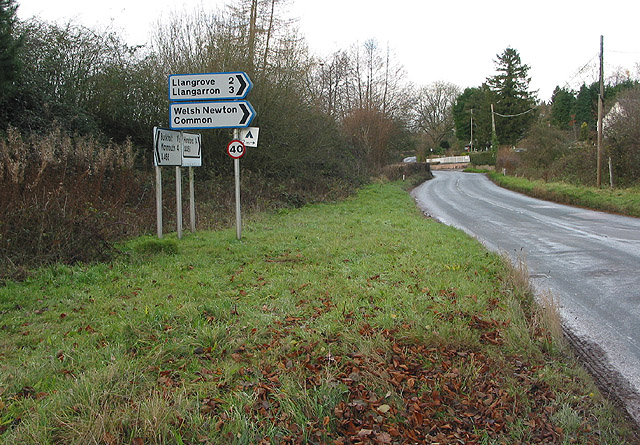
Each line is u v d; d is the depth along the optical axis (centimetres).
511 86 6275
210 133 1727
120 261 691
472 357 394
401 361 386
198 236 952
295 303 525
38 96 1371
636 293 648
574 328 518
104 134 1653
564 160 3206
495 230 1310
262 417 299
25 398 310
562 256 916
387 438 287
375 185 3000
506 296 572
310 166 2314
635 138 2509
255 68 1803
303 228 1137
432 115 8088
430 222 1356
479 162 6556
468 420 318
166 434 274
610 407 347
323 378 346
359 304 522
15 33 1390
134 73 1692
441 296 555
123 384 324
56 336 412
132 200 1121
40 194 720
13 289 547
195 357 381
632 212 1736
